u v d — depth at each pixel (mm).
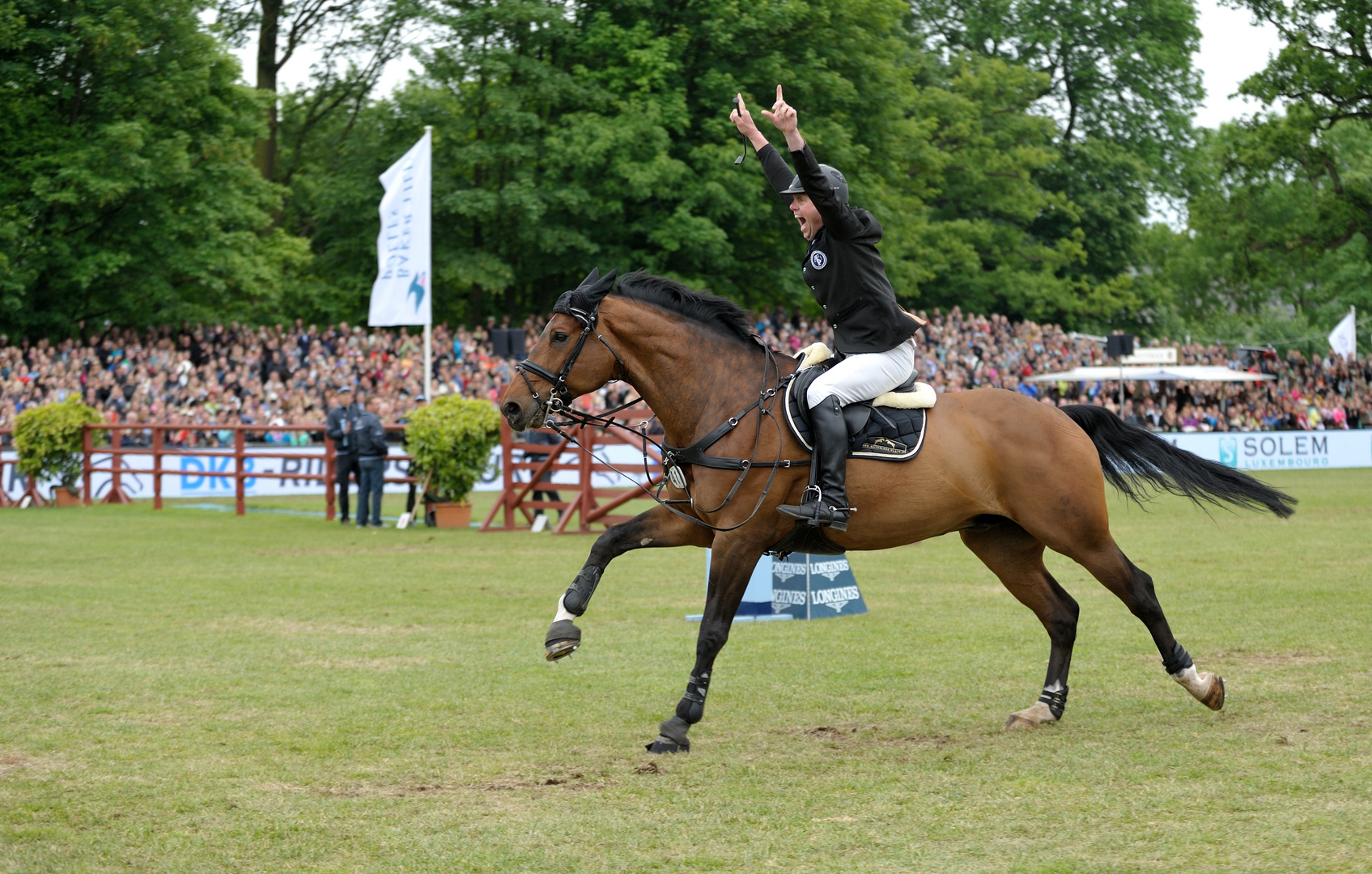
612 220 33875
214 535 16938
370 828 4648
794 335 33125
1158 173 58125
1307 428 35594
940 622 9539
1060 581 11945
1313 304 65062
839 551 6324
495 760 5668
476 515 20578
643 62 32156
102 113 30000
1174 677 6359
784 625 9477
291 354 26875
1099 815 4707
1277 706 6543
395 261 21922
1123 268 57938
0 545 15406
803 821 4691
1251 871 4066
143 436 23891
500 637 9008
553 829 4609
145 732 6168
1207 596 10656
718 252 32562
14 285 28000
